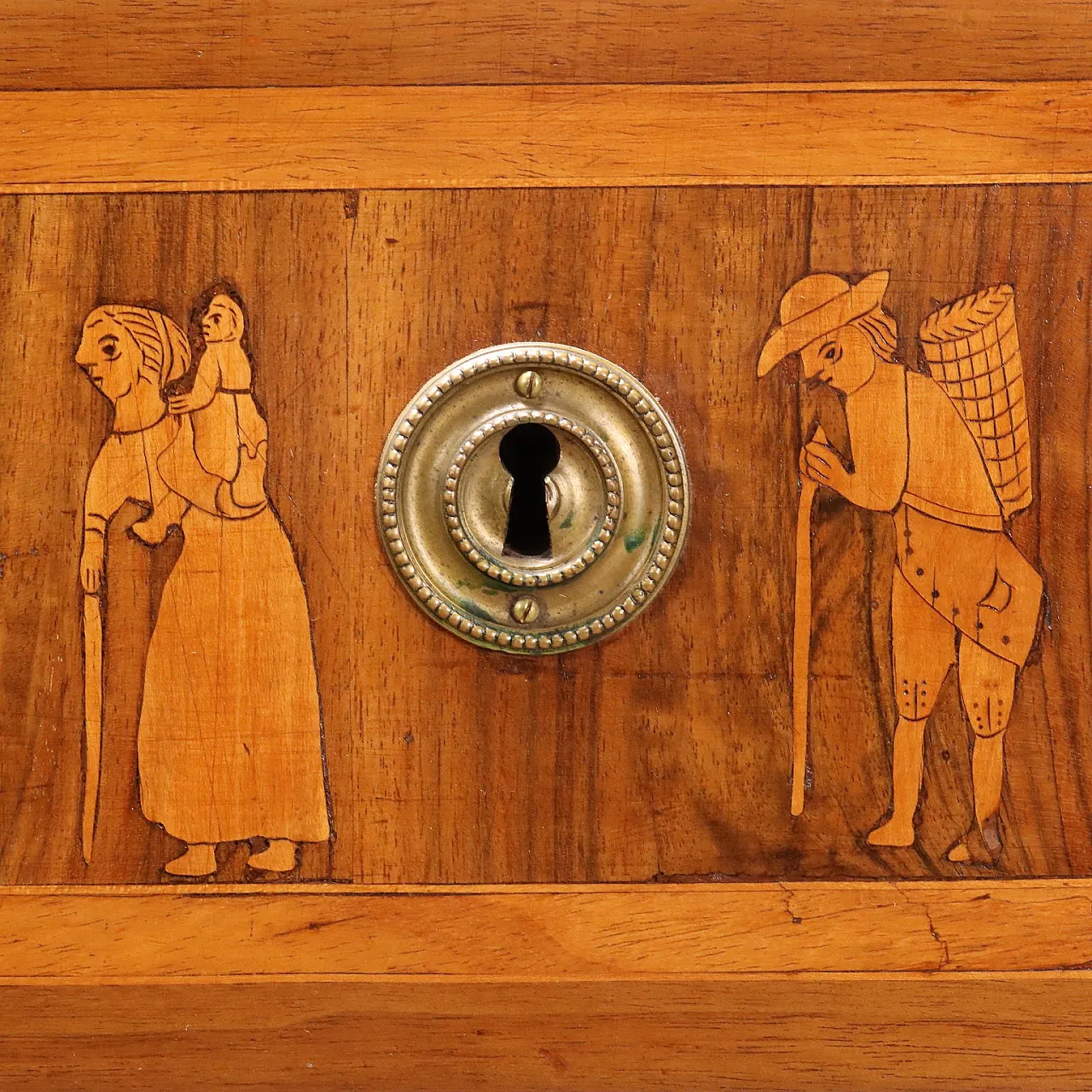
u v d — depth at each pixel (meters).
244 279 0.63
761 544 0.64
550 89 0.63
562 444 0.64
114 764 0.64
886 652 0.64
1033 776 0.64
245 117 0.63
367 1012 0.65
